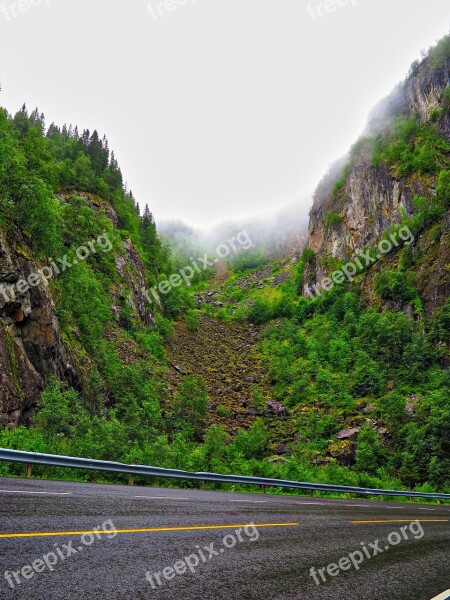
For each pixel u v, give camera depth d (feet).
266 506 43.52
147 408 157.99
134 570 17.02
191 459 80.53
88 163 363.35
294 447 174.60
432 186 389.39
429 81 465.47
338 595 17.25
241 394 242.99
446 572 23.49
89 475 57.06
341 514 44.09
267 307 458.09
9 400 90.07
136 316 272.31
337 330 341.82
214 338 359.46
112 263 284.00
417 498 103.76
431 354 254.27
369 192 446.60
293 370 268.00
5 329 98.89
